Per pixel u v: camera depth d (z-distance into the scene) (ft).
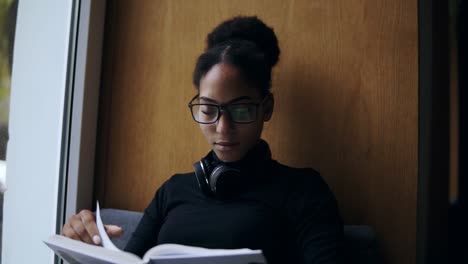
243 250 1.72
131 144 3.74
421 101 1.43
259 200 2.58
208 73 2.57
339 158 3.18
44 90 3.78
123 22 3.80
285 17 3.33
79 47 3.65
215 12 3.54
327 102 3.21
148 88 3.71
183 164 3.59
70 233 2.48
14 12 3.87
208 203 2.68
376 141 3.10
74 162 3.61
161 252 1.89
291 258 2.52
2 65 3.85
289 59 3.31
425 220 1.37
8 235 3.82
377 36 3.11
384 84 3.09
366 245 2.70
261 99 2.65
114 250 2.02
